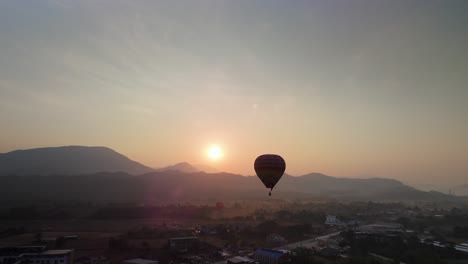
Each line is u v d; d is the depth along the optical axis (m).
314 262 118.25
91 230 185.00
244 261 119.75
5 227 189.50
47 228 189.12
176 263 122.50
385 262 121.50
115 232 179.12
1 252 118.44
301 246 152.12
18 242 150.12
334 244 156.38
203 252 139.62
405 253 131.88
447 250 135.25
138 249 139.25
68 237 155.25
